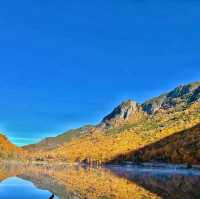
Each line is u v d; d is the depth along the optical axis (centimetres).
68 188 6438
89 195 5409
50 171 13250
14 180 8038
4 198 5069
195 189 6294
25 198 5072
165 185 7244
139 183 7825
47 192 5756
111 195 5409
